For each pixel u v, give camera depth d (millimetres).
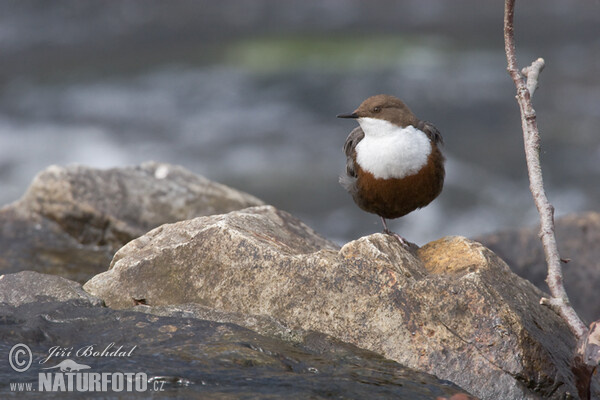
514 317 6180
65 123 25812
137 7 42594
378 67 30984
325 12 42125
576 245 11086
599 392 6379
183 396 5336
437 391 5777
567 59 31547
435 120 25719
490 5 42312
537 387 6020
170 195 11805
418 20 39688
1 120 26000
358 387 5703
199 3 44094
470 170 21891
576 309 10305
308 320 6602
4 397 5254
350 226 18766
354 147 8703
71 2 42062
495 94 27828
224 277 6949
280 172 21953
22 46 35125
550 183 20969
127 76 30656
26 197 11719
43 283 7156
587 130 24281
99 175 11773
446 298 6324
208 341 6215
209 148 23828
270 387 5566
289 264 6770
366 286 6508
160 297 7074
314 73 30344
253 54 33375
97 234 11219
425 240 18016
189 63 32156
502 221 18953
